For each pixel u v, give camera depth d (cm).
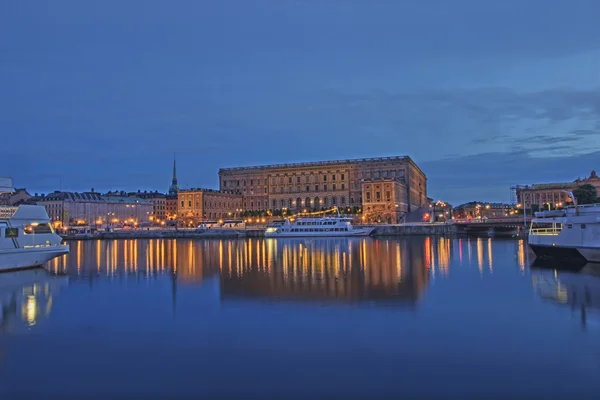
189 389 2497
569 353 2908
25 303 4491
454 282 5428
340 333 3322
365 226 19200
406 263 7588
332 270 6725
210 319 3747
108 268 7400
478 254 9138
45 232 7431
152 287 5350
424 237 17388
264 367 2750
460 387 2480
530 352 2931
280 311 3969
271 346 3084
